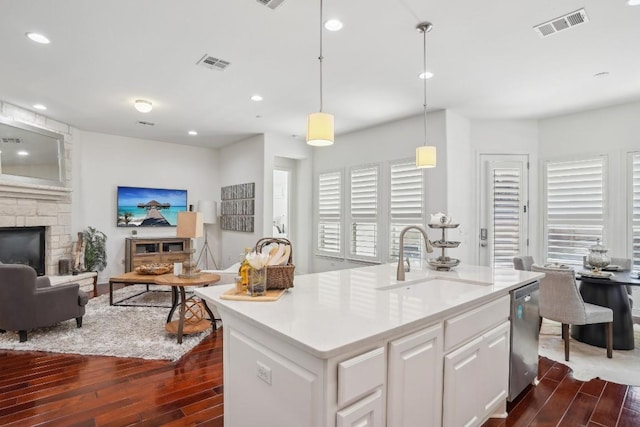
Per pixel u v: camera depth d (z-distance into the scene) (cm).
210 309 400
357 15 260
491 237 520
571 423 222
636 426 219
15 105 473
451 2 244
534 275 269
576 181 485
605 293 346
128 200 665
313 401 126
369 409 136
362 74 366
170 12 258
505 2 243
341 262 633
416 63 339
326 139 236
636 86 393
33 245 518
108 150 648
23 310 338
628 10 251
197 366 294
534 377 266
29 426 211
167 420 219
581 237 480
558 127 504
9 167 471
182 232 390
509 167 521
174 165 725
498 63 338
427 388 165
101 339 347
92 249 580
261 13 259
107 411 228
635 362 310
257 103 462
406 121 526
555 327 406
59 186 552
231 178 732
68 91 420
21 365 294
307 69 355
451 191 483
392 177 545
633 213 440
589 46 304
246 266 196
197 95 434
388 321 150
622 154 449
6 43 303
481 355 202
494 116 508
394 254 543
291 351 137
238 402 170
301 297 192
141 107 452
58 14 260
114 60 337
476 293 205
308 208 696
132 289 578
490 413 215
